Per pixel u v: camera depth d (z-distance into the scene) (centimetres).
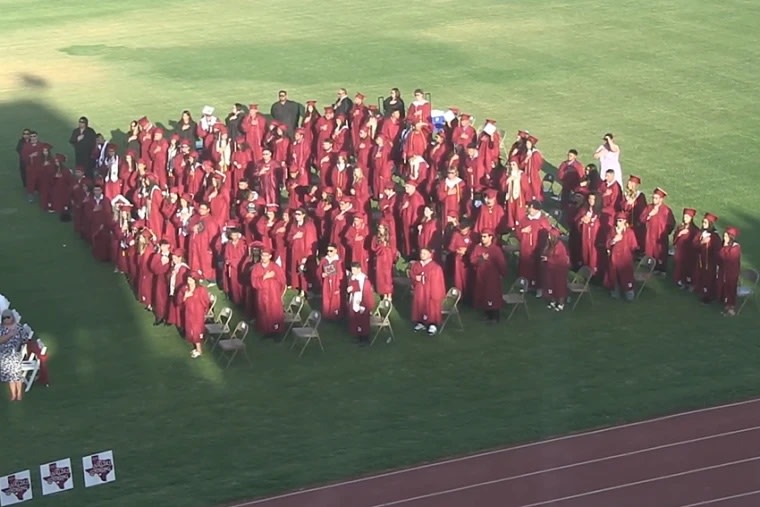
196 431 2289
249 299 2741
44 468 2080
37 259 3195
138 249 2855
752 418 2272
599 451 2172
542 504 2009
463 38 5722
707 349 2567
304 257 2872
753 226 3228
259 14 6469
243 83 5041
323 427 2291
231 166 3528
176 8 6681
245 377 2502
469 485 2073
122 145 4181
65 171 3500
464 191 3238
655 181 3616
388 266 2773
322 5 6650
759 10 6062
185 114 3878
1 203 3659
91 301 2917
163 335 2720
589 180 3178
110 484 2116
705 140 4022
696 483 2059
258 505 2038
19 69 5344
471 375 2483
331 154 3450
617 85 4775
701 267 2764
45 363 2491
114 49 5712
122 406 2391
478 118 4381
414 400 2388
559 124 4272
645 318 2727
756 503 1998
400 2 6650
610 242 2786
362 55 5466
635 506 1994
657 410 2314
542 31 5784
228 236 2894
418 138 3597
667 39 5516
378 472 2127
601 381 2442
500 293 2705
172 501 2056
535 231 2842
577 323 2714
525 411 2327
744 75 4859
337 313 2695
